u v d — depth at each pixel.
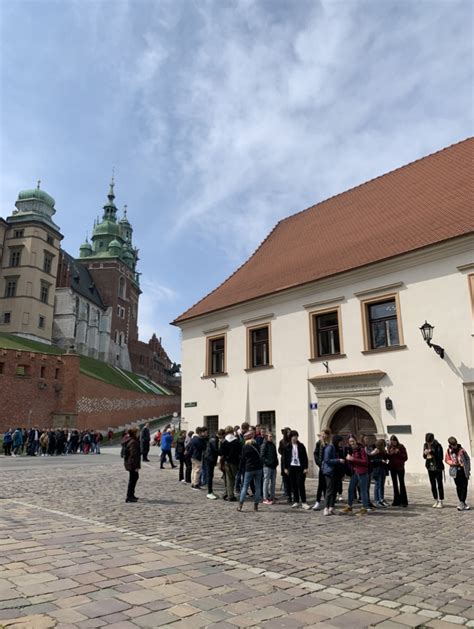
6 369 40.12
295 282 19.25
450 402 14.38
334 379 17.23
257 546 7.05
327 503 10.29
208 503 11.48
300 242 23.30
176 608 4.48
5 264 65.44
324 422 17.55
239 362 21.17
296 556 6.52
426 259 15.53
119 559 6.04
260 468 10.79
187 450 15.62
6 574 5.30
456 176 18.52
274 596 4.88
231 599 4.76
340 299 17.73
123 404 56.88
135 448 11.25
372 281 16.94
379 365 16.27
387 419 15.77
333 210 23.73
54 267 69.88
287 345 19.31
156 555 6.30
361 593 5.05
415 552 6.85
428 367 15.03
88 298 83.81
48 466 21.36
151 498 11.91
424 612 4.53
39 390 42.34
